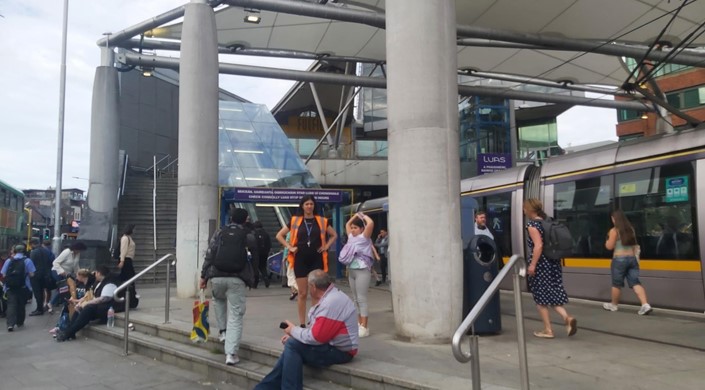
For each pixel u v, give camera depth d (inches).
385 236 613.3
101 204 682.2
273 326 311.4
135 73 1446.9
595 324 303.3
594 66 802.2
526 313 348.8
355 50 772.6
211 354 273.3
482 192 539.2
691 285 337.4
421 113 259.0
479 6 566.9
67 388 248.2
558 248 265.4
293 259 269.0
